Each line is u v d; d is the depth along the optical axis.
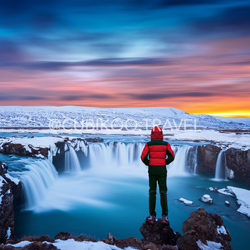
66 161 23.53
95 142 32.03
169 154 4.82
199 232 4.87
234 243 11.52
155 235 4.98
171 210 15.25
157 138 4.91
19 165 16.59
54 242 4.27
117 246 4.44
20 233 11.13
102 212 14.58
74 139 25.62
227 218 14.14
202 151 25.42
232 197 17.81
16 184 12.34
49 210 14.13
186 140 37.75
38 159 18.98
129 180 23.09
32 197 14.58
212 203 16.48
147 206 16.06
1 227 7.98
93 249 3.88
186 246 4.50
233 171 22.97
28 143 20.44
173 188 20.53
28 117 163.00
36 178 15.85
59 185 19.42
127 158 30.17
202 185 21.59
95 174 24.88
